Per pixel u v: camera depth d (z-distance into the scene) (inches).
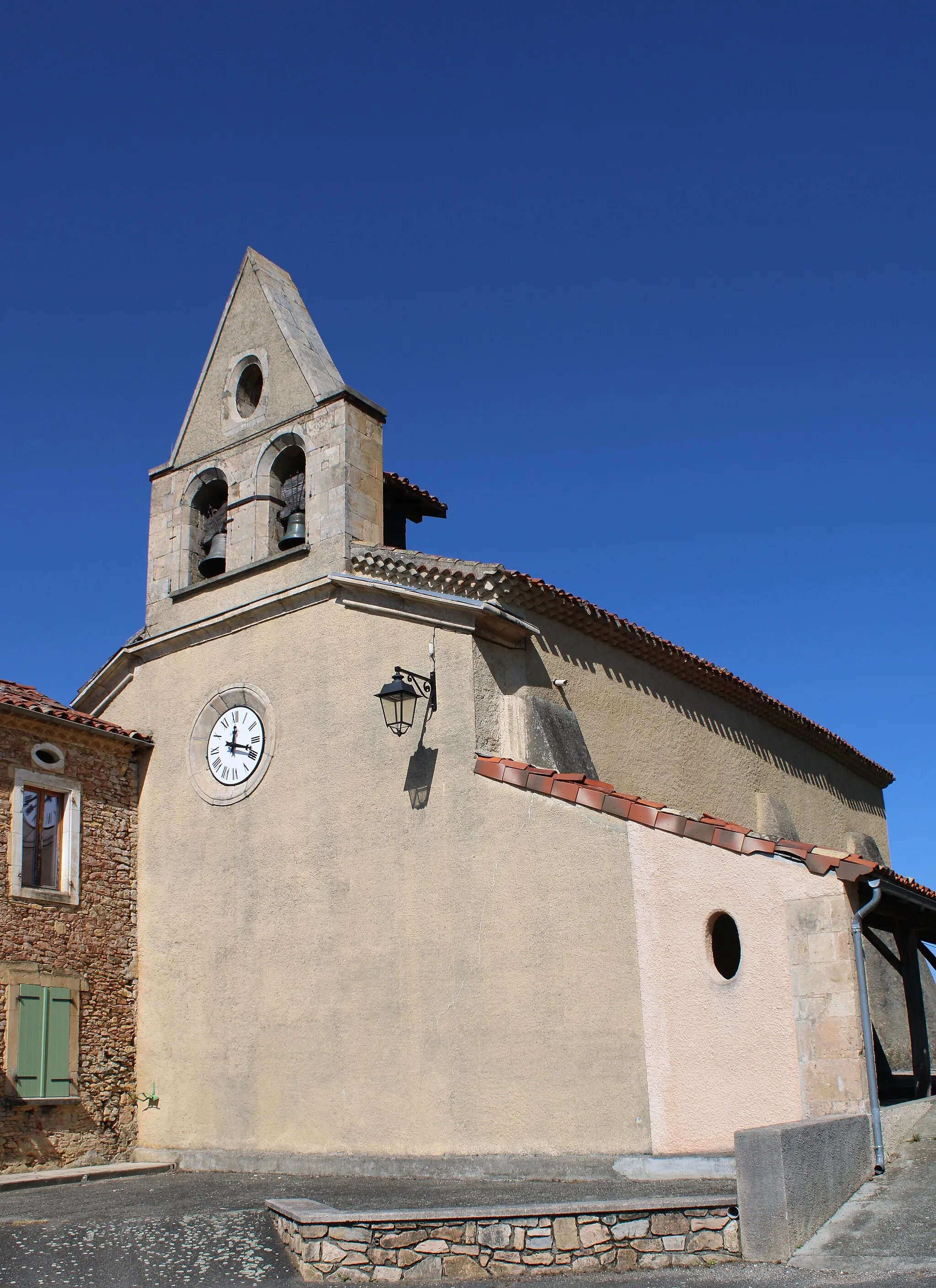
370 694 591.2
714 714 750.5
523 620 581.6
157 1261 377.4
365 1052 549.0
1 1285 358.9
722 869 465.4
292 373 681.0
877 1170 409.4
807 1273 328.8
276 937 598.2
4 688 655.1
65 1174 558.3
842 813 929.5
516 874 519.2
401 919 551.5
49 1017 597.0
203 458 712.4
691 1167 440.8
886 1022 800.9
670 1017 464.4
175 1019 628.1
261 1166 567.2
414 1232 365.7
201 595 684.7
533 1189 446.6
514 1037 502.9
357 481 643.5
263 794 623.5
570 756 572.7
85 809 646.5
